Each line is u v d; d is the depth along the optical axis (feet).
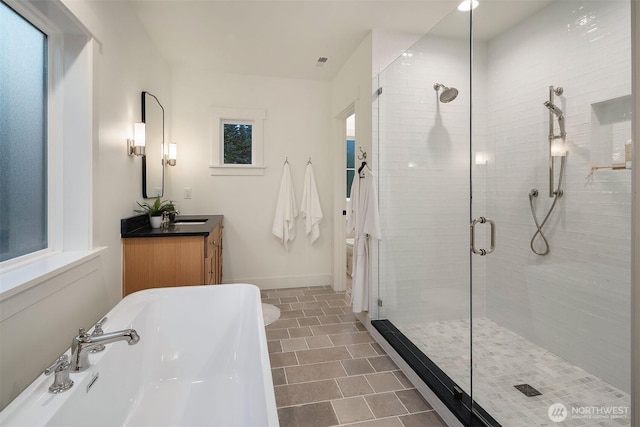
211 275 8.25
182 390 5.60
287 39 9.48
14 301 3.66
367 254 9.08
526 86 7.73
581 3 6.63
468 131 8.40
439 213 8.15
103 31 6.00
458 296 7.93
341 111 11.53
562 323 6.80
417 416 5.53
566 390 5.73
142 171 8.36
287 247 12.84
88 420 3.68
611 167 6.08
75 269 4.98
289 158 12.70
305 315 10.06
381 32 8.92
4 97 4.31
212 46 9.91
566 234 6.81
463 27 8.23
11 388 3.65
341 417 5.47
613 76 6.07
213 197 12.09
